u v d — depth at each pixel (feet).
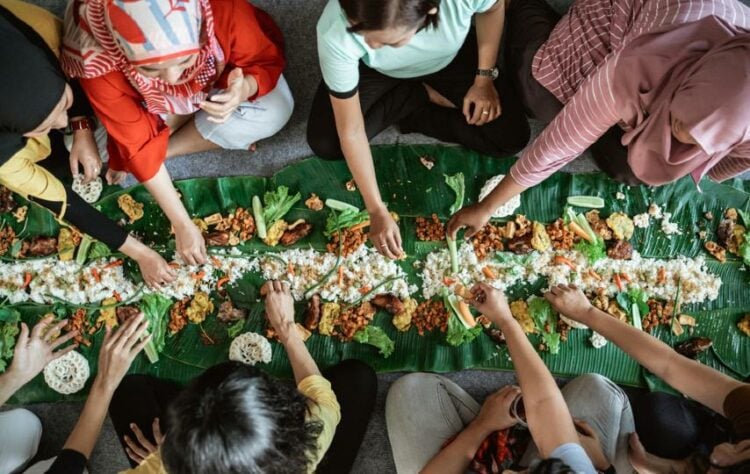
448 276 6.17
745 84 3.35
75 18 4.35
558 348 6.08
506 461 5.42
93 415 5.63
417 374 6.00
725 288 6.14
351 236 6.23
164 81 4.43
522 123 5.93
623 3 4.74
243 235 6.27
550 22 5.81
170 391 6.05
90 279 6.19
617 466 5.54
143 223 6.30
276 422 3.60
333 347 6.15
